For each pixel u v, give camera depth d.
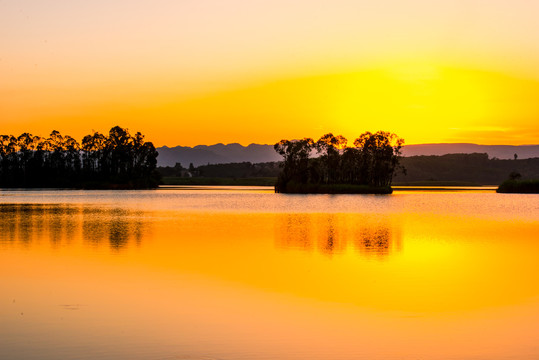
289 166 185.38
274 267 35.59
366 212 91.00
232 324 23.02
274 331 22.17
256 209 96.50
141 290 28.77
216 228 61.06
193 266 35.78
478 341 21.20
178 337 21.38
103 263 36.69
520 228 62.94
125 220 71.25
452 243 48.44
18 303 26.05
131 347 20.27
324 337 21.56
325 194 173.50
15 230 57.22
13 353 19.62
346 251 43.00
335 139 192.62
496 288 29.73
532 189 198.88
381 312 24.92
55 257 39.09
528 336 21.75
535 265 36.78
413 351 20.20
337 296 27.70
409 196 162.25
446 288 29.59
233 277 32.19
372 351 20.20
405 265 36.69
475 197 157.38
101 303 26.14
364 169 192.38
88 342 20.77
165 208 97.94
